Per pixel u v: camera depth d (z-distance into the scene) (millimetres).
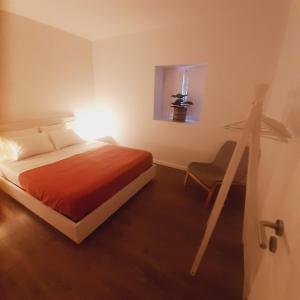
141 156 2719
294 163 769
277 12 2232
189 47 2871
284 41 2188
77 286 1420
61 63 3352
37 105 3121
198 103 3539
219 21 2576
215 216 1288
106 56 3727
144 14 2580
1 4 2354
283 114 1415
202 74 3357
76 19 2793
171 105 3557
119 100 3861
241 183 2426
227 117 2854
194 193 2662
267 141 1973
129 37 3352
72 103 3693
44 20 2854
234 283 1455
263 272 877
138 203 2422
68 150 3010
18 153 2576
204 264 1604
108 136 4184
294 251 521
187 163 3416
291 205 665
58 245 1773
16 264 1589
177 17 2650
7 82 2713
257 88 979
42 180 2023
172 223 2074
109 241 1824
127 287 1418
